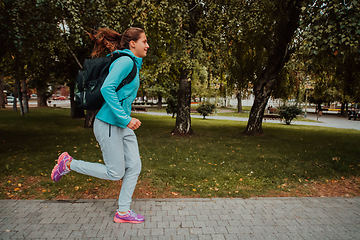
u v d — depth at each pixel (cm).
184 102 1034
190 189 380
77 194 347
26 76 1980
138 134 1042
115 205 304
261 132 1114
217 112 3353
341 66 911
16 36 585
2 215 272
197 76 1334
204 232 249
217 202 325
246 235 246
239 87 1264
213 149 728
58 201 313
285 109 1891
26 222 258
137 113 2703
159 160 566
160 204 314
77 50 1254
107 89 210
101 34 240
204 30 938
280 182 428
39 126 1234
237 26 913
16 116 1714
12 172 439
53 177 251
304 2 540
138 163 255
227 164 550
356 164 571
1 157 551
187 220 273
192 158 601
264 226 265
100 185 381
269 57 1028
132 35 238
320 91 1266
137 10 774
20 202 307
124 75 222
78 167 244
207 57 908
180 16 827
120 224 258
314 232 255
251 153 680
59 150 650
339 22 471
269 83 1066
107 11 800
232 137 1018
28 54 773
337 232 256
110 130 230
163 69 920
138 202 319
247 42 1025
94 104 228
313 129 1497
